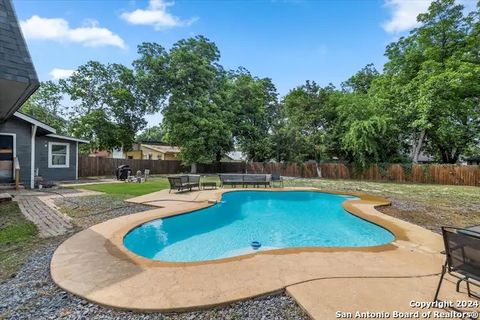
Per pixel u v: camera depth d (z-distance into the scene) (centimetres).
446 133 1766
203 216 760
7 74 385
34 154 1238
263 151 2525
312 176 2273
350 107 1936
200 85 2259
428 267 362
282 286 302
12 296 285
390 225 605
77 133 2242
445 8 1777
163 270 346
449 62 1631
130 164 2111
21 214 655
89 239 466
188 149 2133
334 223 745
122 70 2319
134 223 570
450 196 1143
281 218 805
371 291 291
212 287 300
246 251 525
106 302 267
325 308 256
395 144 2067
